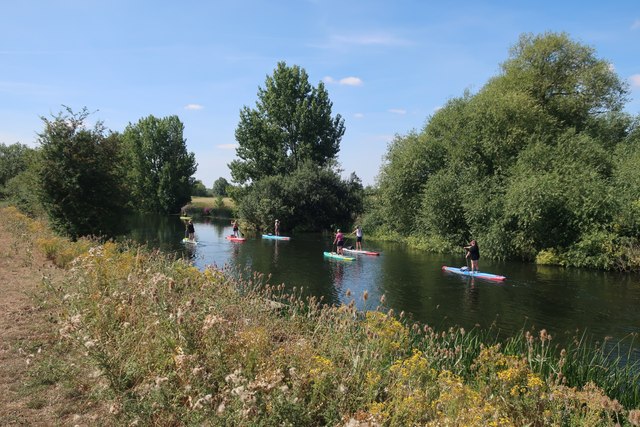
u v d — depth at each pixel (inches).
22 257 518.9
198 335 188.7
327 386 172.4
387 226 1491.1
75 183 808.9
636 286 709.9
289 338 255.0
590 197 923.4
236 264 889.5
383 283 715.4
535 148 1063.6
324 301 580.7
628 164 1013.2
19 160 2224.4
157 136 2721.5
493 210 1042.1
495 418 152.0
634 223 882.8
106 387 158.7
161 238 1387.8
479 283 722.2
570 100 1301.7
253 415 137.9
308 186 1814.7
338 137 2135.8
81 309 231.6
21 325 261.7
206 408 137.7
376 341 214.7
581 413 200.4
